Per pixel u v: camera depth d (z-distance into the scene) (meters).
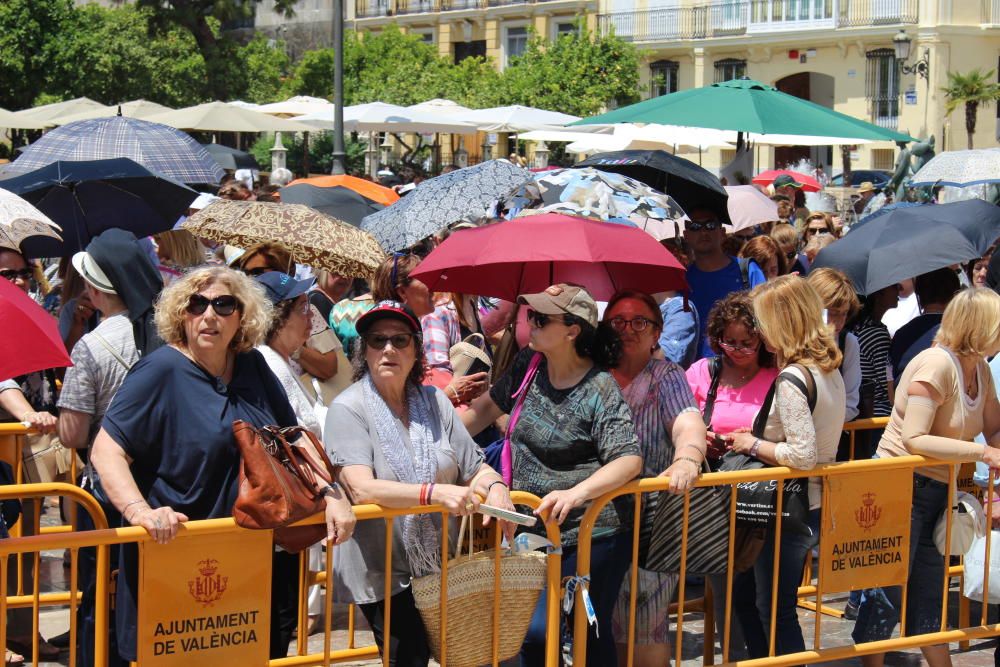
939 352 4.87
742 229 9.59
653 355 4.70
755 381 4.82
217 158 19.27
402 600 4.15
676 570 4.38
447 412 4.29
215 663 3.75
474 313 6.42
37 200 7.38
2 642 3.67
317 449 3.91
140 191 7.59
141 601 3.63
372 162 25.33
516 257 4.82
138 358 4.78
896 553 4.85
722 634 4.61
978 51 35.88
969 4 35.44
